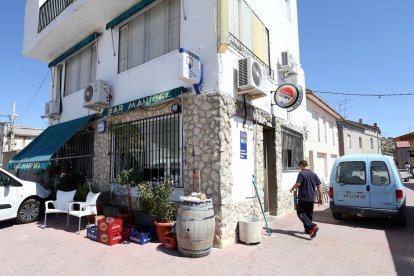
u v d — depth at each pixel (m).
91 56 9.87
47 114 11.09
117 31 8.56
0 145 23.80
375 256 5.16
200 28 6.34
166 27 7.18
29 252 5.34
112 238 5.81
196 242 5.00
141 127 7.48
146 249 5.48
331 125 19.73
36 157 8.66
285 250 5.49
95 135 8.99
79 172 9.46
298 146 11.06
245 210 6.51
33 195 8.12
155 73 7.13
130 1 7.90
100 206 7.80
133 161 7.61
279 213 8.56
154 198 6.04
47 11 10.32
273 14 9.48
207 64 6.12
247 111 6.88
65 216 8.73
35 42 10.52
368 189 7.61
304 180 6.64
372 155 7.84
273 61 9.14
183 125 6.36
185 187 6.18
